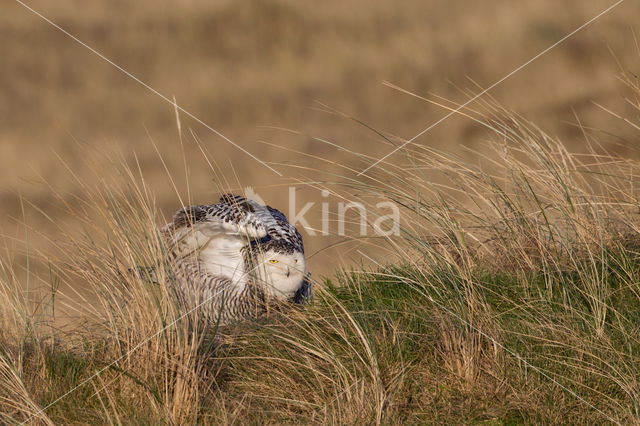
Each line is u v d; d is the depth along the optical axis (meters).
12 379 15.28
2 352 16.03
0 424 14.41
